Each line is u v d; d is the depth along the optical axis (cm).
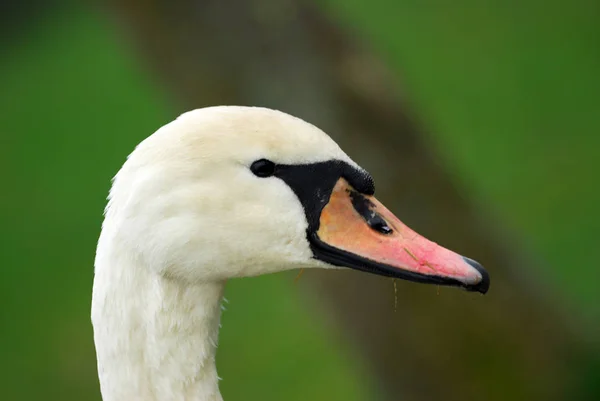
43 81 2211
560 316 1193
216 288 676
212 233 649
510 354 1135
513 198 1780
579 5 2195
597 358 1221
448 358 1118
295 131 662
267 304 1675
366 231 676
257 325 1655
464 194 1150
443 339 1112
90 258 1822
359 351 1153
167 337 664
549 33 2123
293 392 1542
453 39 2138
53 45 2272
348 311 1122
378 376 1152
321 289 1131
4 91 2217
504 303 1139
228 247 654
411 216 1102
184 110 1144
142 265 652
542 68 2044
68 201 1938
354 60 1085
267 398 1546
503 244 1166
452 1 2230
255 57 1073
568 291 1559
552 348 1164
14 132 2109
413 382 1134
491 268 1140
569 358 1178
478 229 1137
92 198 1941
